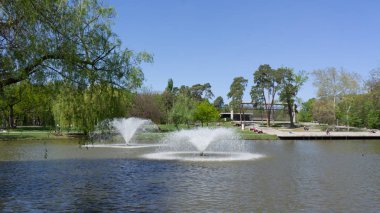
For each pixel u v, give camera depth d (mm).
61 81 13625
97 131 16156
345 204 13445
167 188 16188
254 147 40531
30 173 20391
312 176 19703
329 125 80062
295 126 95125
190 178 18703
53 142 45438
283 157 29391
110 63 14922
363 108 74938
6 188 16125
